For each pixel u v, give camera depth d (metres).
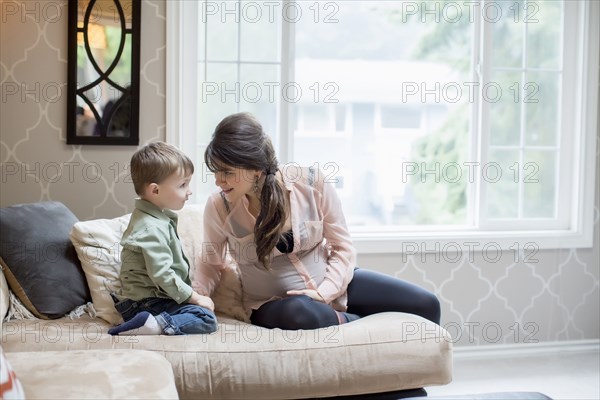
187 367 1.99
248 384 2.01
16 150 2.93
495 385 2.97
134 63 2.97
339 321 2.32
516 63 3.49
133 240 2.28
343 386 2.07
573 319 3.50
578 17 3.49
